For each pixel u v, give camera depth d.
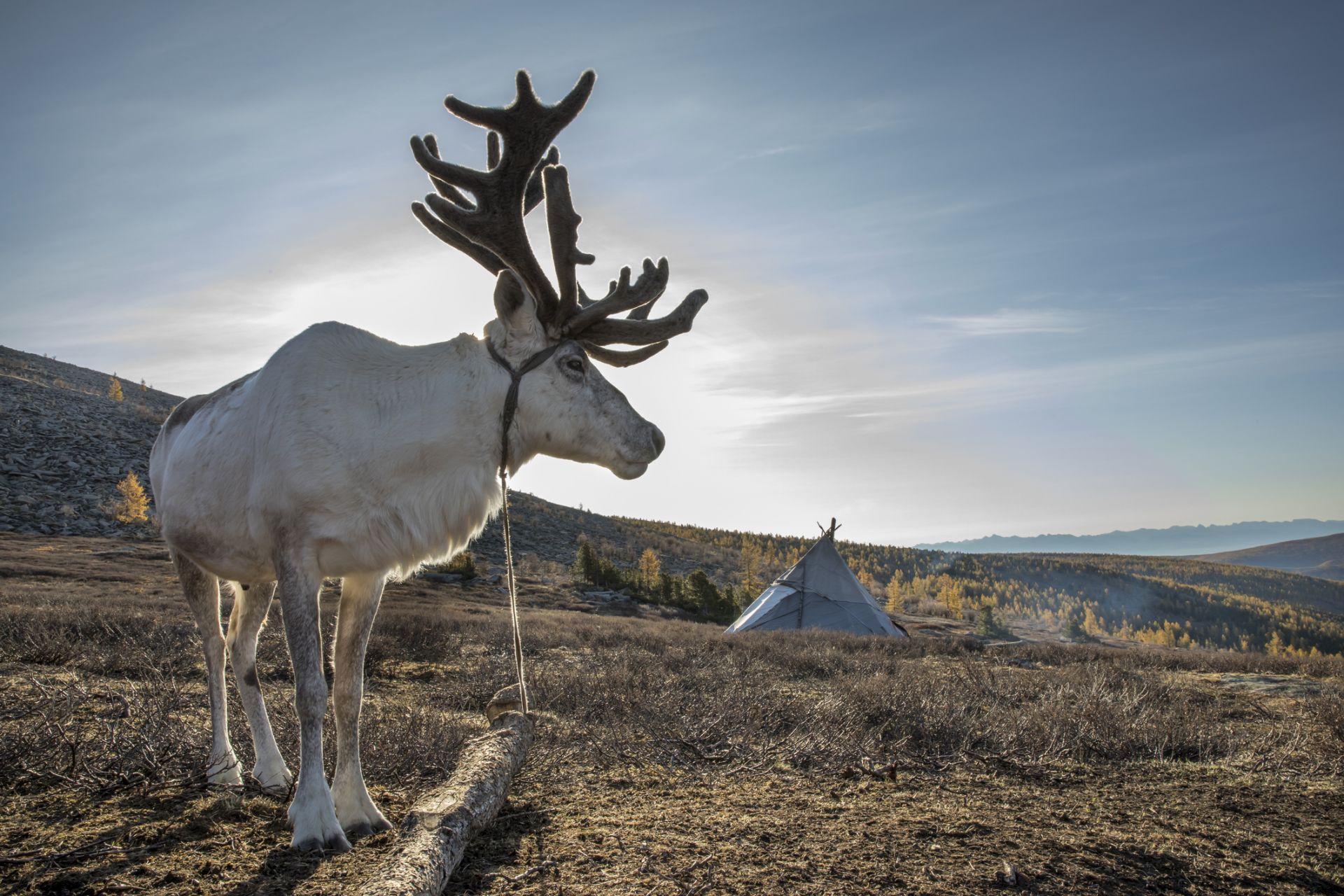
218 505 4.19
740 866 3.40
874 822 4.07
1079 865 3.61
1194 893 3.44
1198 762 6.15
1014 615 114.56
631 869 3.34
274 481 3.87
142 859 3.31
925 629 56.53
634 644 15.27
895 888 3.24
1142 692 9.43
